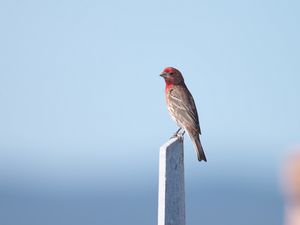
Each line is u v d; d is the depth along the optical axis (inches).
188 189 3235.7
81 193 3555.6
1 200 2753.4
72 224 2244.1
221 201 2364.7
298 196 225.0
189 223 1951.3
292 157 226.7
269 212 1883.6
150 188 3951.8
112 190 3789.4
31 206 2664.9
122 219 2322.8
